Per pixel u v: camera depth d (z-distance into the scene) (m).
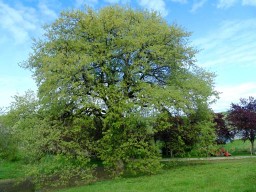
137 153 28.64
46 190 26.05
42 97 28.94
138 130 28.73
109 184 24.17
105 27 30.06
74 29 30.92
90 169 28.14
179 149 36.47
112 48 29.86
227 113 45.50
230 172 23.73
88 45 29.23
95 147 28.73
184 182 21.28
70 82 28.12
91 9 30.77
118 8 32.06
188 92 31.19
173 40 31.67
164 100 27.64
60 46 30.44
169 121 33.47
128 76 30.05
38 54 31.33
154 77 32.56
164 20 32.81
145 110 27.38
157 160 28.11
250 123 42.66
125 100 27.67
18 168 29.23
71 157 26.48
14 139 34.56
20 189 28.41
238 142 52.00
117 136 28.39
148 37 29.30
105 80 30.84
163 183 21.73
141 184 22.20
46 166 25.16
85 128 29.56
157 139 36.84
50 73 27.69
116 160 28.72
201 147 34.91
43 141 25.08
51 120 29.44
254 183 18.73
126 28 30.61
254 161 31.81
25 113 29.95
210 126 35.34
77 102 29.00
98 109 29.14
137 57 30.33
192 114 32.91
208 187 19.05
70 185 27.27
